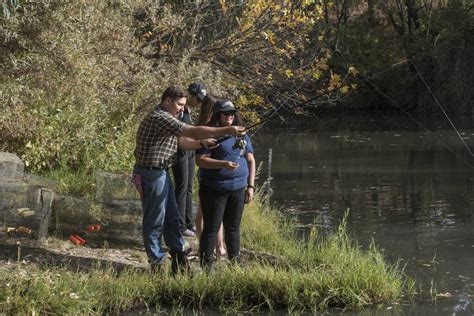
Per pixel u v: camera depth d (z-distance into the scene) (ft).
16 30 40.24
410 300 28.78
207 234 29.99
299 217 46.62
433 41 126.72
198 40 62.18
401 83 129.18
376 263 33.30
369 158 77.00
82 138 42.70
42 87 41.91
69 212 34.60
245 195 31.68
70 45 41.98
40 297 25.73
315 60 66.03
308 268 31.32
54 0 41.50
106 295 27.25
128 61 50.47
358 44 125.29
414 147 84.84
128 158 44.65
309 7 71.41
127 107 47.03
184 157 34.81
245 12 59.11
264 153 84.84
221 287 27.99
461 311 27.50
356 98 133.69
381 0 132.87
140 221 34.68
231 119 30.17
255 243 36.04
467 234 40.65
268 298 27.68
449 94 124.47
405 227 42.91
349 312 27.27
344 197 53.98
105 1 48.70
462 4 125.29
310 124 118.93
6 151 41.29
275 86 63.62
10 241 31.78
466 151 79.66
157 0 55.93
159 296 27.84
